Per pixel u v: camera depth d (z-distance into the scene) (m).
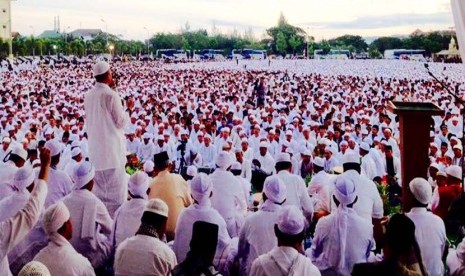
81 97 30.55
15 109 21.34
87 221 5.68
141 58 100.94
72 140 12.77
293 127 16.33
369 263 3.69
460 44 3.91
